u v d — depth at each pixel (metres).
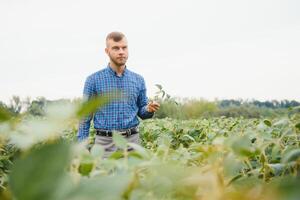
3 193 0.86
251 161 1.96
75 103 0.73
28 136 0.77
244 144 1.25
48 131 0.71
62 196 0.64
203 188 0.98
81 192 0.67
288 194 0.66
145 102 5.47
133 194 0.99
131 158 1.22
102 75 5.24
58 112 0.71
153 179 1.01
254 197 0.82
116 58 5.12
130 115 5.24
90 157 1.23
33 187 0.64
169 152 1.73
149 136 8.02
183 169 1.04
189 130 7.13
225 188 1.08
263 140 2.07
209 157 1.23
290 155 1.56
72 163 1.14
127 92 5.21
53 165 0.65
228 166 1.25
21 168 0.65
